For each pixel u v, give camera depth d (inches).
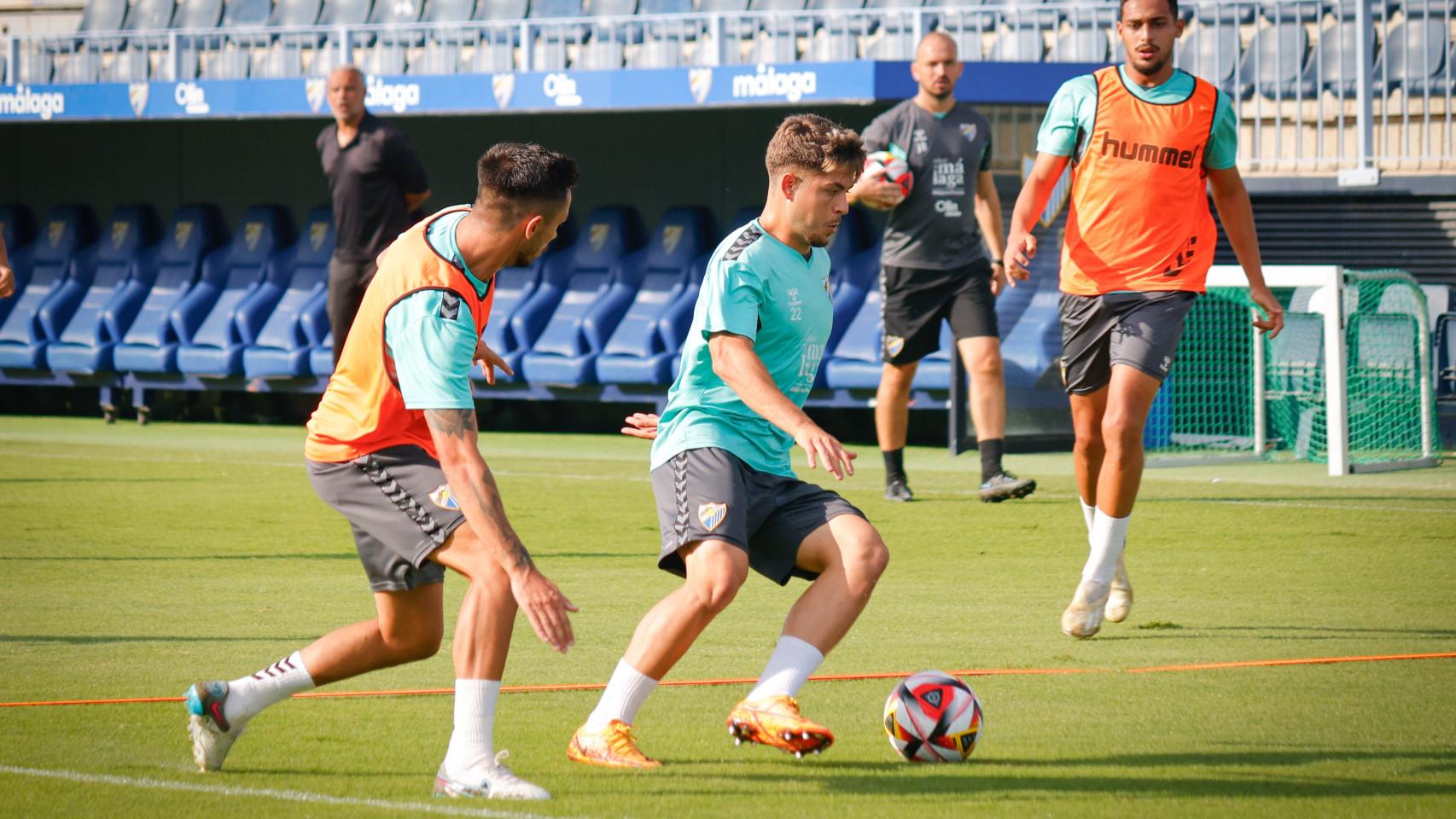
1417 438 852.6
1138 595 461.7
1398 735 300.4
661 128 1139.3
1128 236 407.5
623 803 254.7
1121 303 406.3
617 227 1083.3
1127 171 405.7
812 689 344.5
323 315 1086.4
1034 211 424.2
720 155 1122.0
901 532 589.3
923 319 655.8
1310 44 1028.5
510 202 252.7
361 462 265.7
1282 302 933.2
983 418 652.1
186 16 1392.7
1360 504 659.4
